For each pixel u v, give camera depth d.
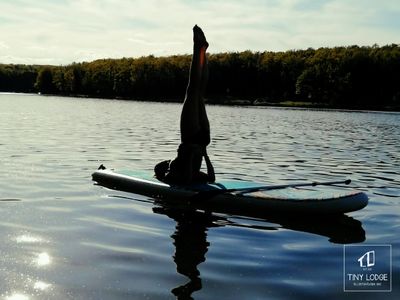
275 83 115.31
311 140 32.75
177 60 134.38
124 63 142.38
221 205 12.12
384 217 12.02
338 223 11.39
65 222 10.71
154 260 8.56
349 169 19.92
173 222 11.04
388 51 107.06
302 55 123.06
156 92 124.94
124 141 27.92
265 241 9.88
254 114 68.00
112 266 8.21
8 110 60.12
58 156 20.61
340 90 102.06
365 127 47.47
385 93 102.38
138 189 13.71
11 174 16.05
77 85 146.62
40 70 158.00
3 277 7.63
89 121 44.78
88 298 6.99
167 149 24.72
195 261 8.57
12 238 9.47
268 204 11.70
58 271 7.93
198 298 7.07
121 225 10.66
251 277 7.91
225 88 119.12
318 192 12.38
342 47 121.25
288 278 7.91
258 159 21.98
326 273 8.20
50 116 50.56
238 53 125.12
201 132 13.52
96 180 15.20
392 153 26.31
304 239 10.10
